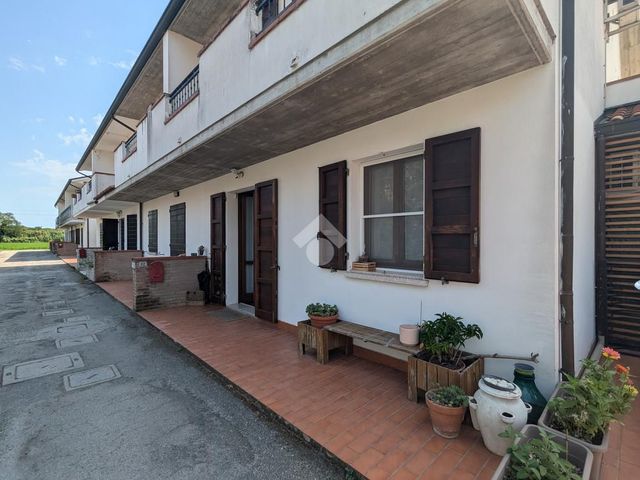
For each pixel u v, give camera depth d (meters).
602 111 4.47
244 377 3.48
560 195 2.56
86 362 4.14
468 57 2.41
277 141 4.50
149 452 2.37
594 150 3.94
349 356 4.08
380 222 3.99
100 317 6.47
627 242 3.89
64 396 3.23
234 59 3.77
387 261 3.91
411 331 3.11
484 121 2.86
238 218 7.05
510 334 2.74
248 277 7.24
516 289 2.70
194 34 6.39
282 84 3.06
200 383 3.53
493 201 2.81
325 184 4.41
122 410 2.96
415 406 2.86
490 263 2.84
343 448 2.29
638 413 2.69
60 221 30.89
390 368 3.70
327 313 4.04
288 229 5.11
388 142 3.61
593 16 3.79
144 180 7.51
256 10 3.50
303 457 2.30
